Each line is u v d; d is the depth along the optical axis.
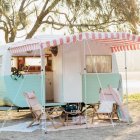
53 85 12.72
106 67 12.80
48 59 12.93
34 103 10.80
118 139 8.75
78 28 19.12
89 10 18.48
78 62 12.26
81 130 9.99
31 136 9.34
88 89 12.38
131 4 18.38
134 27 18.75
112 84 12.84
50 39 10.37
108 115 11.23
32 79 12.13
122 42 11.72
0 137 9.28
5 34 20.30
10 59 12.14
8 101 12.24
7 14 19.31
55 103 12.04
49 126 10.59
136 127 10.30
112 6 18.30
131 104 16.20
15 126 10.87
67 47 12.12
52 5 19.81
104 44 12.71
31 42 10.80
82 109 12.67
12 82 12.02
